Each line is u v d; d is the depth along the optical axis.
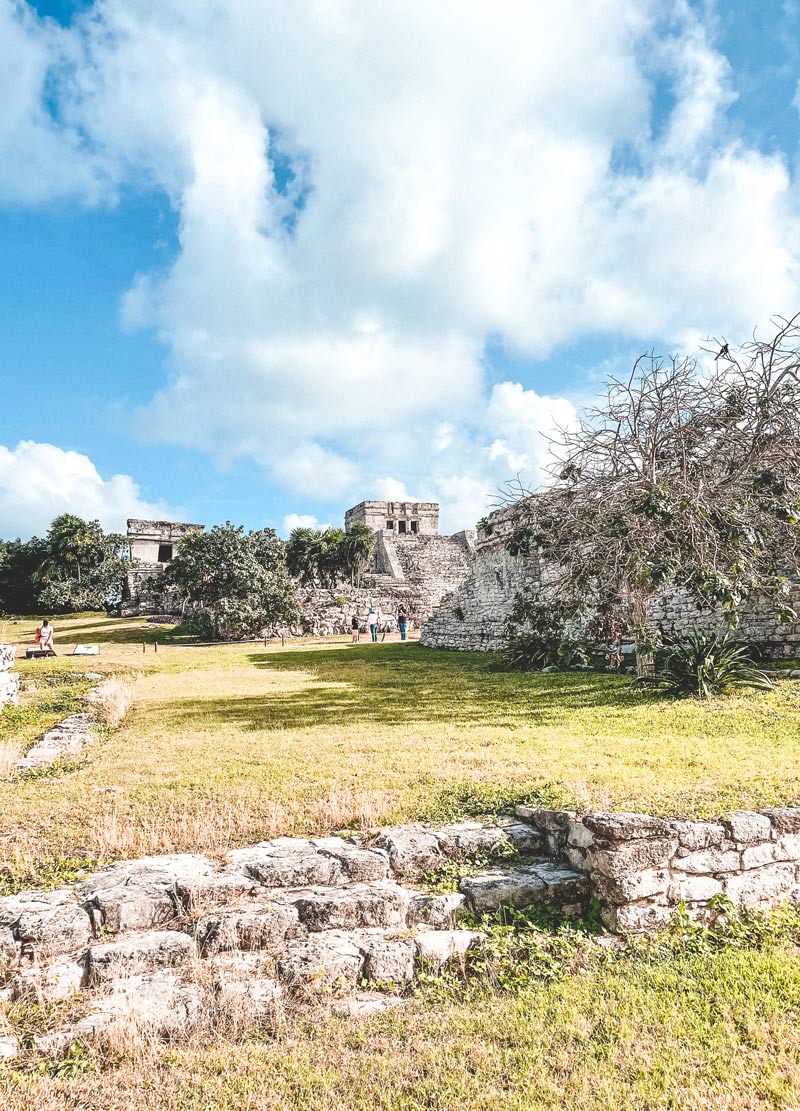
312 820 5.47
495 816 5.53
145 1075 3.18
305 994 3.70
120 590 47.62
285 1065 3.24
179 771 7.12
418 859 4.83
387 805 5.68
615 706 10.12
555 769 6.44
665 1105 3.00
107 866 4.73
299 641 30.11
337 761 7.24
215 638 30.27
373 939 4.07
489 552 20.53
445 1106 3.00
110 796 6.20
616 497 11.27
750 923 4.53
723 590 9.59
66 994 3.58
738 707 9.24
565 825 4.94
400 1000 3.79
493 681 13.80
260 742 8.62
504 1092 3.08
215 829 5.32
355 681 15.17
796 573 11.20
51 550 47.97
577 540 12.08
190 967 3.79
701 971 3.97
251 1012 3.58
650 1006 3.65
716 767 6.34
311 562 46.16
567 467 11.80
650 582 10.49
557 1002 3.70
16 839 5.09
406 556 50.84
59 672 16.06
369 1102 3.03
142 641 30.23
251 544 32.12
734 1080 3.12
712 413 10.98
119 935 3.98
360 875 4.62
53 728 10.12
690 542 10.20
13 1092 2.99
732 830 4.70
